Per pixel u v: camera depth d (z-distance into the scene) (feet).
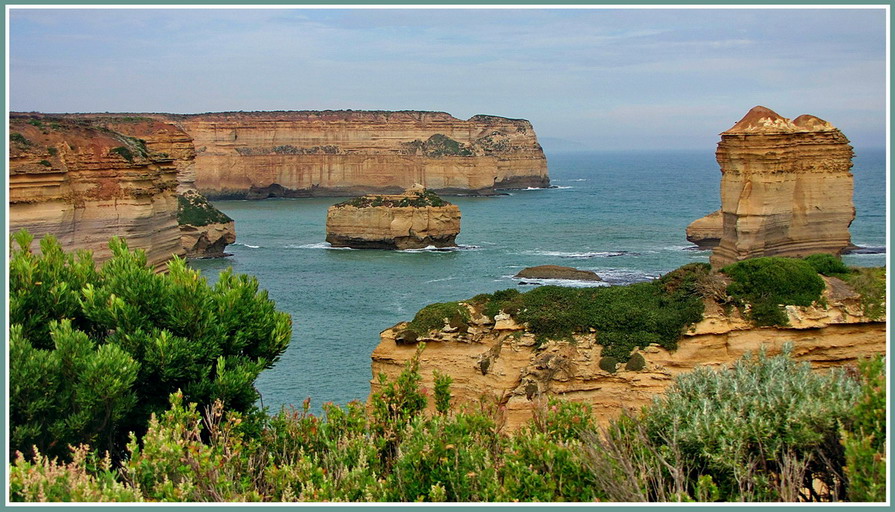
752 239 249.14
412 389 80.64
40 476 60.13
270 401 144.66
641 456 63.62
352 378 158.10
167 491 59.82
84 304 82.84
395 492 63.72
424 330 117.70
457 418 67.87
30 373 72.38
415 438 66.39
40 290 84.23
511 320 115.96
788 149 249.34
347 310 227.20
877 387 58.75
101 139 177.17
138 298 82.99
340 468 67.05
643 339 108.78
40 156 159.43
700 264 119.24
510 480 62.03
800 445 63.52
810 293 110.22
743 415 67.00
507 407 108.58
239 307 86.94
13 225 154.40
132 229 175.52
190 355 80.43
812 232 257.34
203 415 80.02
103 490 59.52
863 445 55.06
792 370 72.74
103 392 73.36
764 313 109.19
